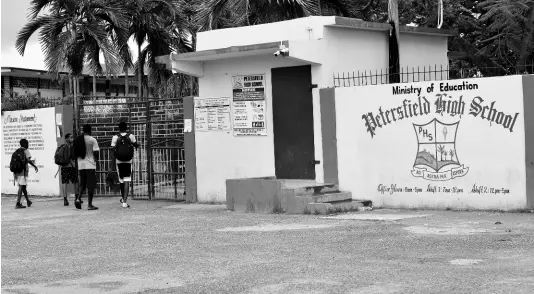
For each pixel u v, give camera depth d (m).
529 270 8.24
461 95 14.25
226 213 15.95
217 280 8.56
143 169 20.41
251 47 16.44
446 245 10.17
